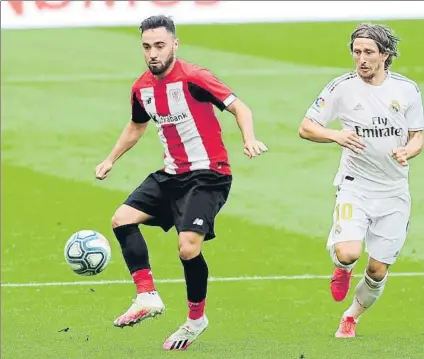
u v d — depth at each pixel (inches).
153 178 737.6
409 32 1681.8
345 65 1630.2
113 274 970.1
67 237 1102.4
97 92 1571.1
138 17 1819.6
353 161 753.6
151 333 797.2
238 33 1769.2
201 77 708.0
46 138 1414.9
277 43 1723.7
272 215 1144.2
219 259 1015.0
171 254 1035.3
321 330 800.3
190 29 1786.4
